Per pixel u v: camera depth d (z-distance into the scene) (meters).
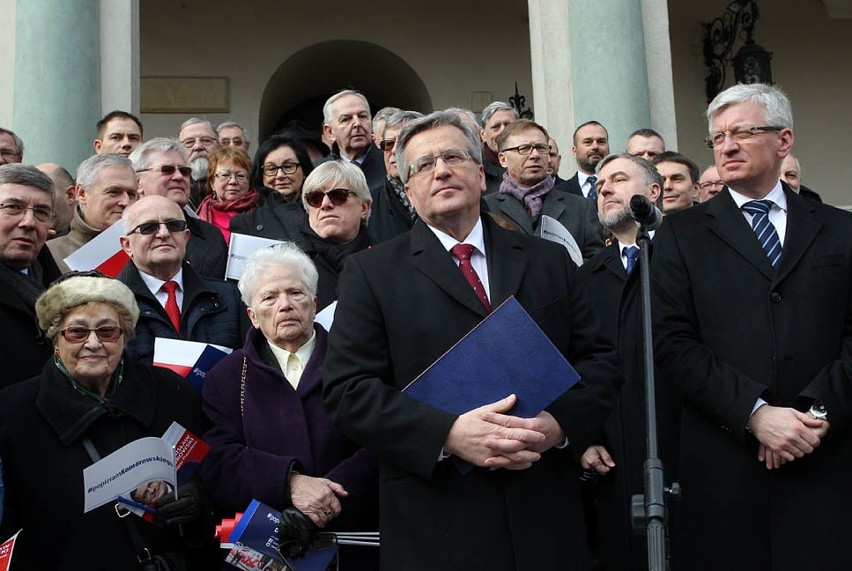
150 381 4.22
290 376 4.39
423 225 3.86
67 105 8.69
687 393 4.09
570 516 3.59
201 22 13.64
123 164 5.77
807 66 13.90
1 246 4.59
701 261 4.25
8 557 3.53
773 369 4.02
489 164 7.59
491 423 3.39
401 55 13.92
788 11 13.97
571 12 9.34
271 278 4.41
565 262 3.88
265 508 3.96
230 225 6.12
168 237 4.95
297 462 4.11
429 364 3.62
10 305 4.42
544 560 3.46
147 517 3.93
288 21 13.84
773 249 4.22
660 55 9.51
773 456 3.93
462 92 13.92
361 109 7.16
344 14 13.93
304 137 8.26
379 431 3.48
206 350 4.56
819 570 3.87
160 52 13.48
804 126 13.83
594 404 3.58
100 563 3.84
